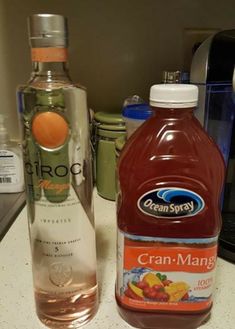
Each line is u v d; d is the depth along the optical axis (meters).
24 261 0.52
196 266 0.38
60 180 0.36
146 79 0.83
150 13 0.78
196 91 0.35
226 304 0.44
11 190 0.76
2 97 0.82
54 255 0.39
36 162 0.35
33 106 0.34
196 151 0.36
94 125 0.71
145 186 0.36
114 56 0.81
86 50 0.80
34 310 0.43
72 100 0.35
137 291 0.39
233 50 0.53
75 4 0.77
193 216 0.36
